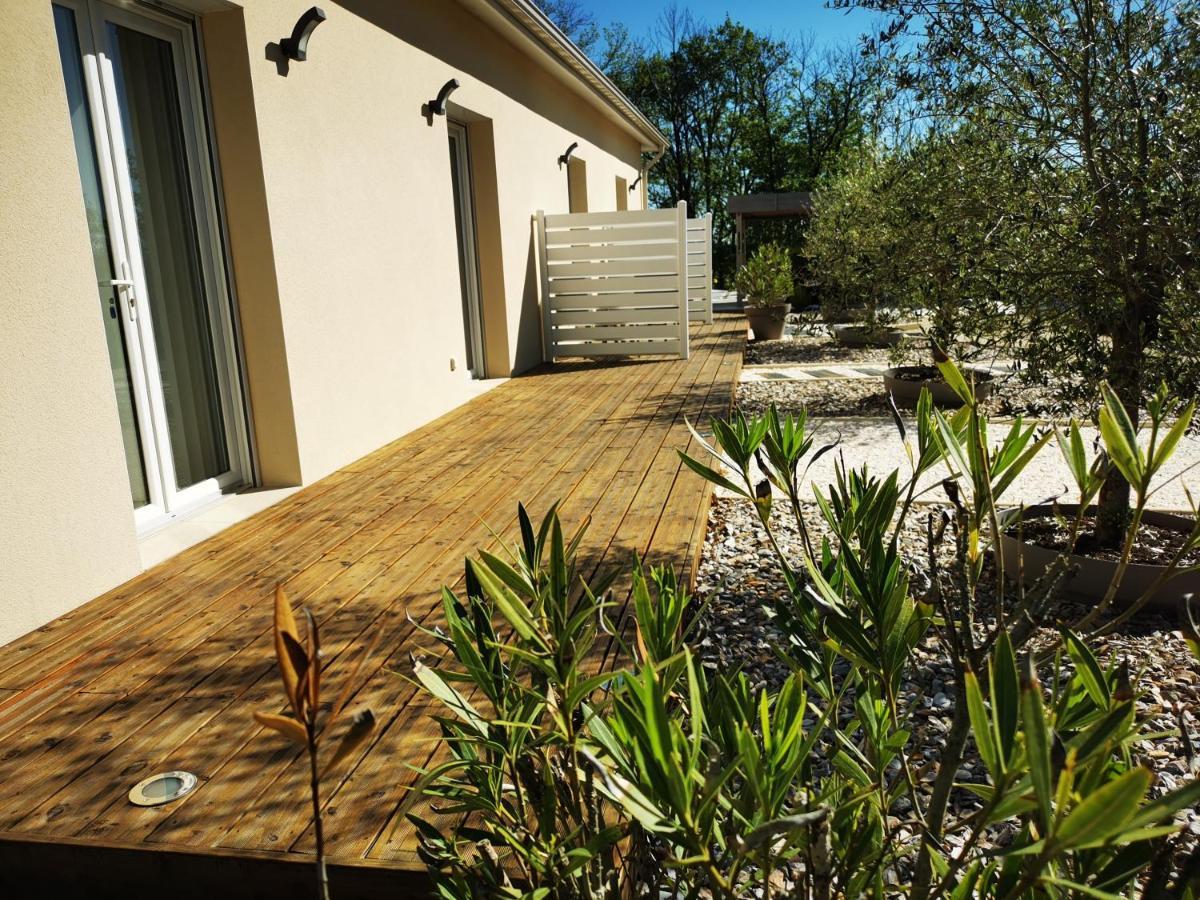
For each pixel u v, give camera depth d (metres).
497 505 4.20
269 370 4.45
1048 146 3.34
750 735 0.84
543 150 9.06
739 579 3.56
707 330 11.66
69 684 2.57
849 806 0.99
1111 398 0.98
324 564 3.48
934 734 2.38
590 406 6.64
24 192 2.89
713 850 1.16
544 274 9.02
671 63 32.28
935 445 1.22
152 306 3.94
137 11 3.78
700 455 5.04
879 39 3.66
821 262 9.03
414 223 5.99
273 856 1.79
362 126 5.24
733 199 19.64
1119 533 3.40
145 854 1.83
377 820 1.89
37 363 2.96
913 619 1.15
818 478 5.01
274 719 0.73
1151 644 2.85
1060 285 3.31
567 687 1.12
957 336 3.80
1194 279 2.92
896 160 5.18
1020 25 3.37
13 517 2.87
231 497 4.40
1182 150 2.93
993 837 1.95
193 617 3.01
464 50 6.86
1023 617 1.13
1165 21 3.11
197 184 4.18
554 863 1.18
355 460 5.18
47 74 2.98
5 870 1.90
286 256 4.42
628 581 3.11
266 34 4.24
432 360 6.33
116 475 3.31
